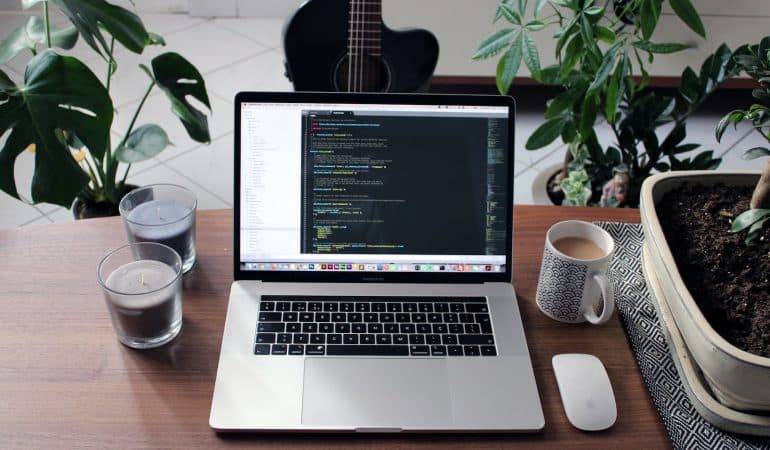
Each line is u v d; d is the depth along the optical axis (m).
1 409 0.82
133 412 0.83
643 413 0.86
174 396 0.85
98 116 1.12
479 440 0.82
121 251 0.94
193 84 1.47
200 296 1.00
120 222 1.11
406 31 1.75
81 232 1.08
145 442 0.80
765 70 0.91
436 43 1.78
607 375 0.89
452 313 0.95
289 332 0.92
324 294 0.97
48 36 1.46
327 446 0.81
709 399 0.83
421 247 0.99
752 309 0.86
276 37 3.14
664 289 0.89
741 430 0.81
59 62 1.10
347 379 0.86
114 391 0.86
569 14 2.33
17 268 1.01
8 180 1.07
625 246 1.10
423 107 0.98
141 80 2.77
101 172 1.72
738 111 0.93
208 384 0.87
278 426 0.81
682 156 2.52
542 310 0.99
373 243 0.99
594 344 0.95
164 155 2.43
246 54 3.00
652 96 1.70
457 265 1.00
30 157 2.38
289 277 0.98
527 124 2.66
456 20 2.37
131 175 2.33
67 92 1.10
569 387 0.86
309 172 0.98
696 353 0.81
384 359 0.89
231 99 2.71
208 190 2.30
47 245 1.05
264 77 2.85
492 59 2.45
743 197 1.01
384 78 1.77
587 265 0.91
